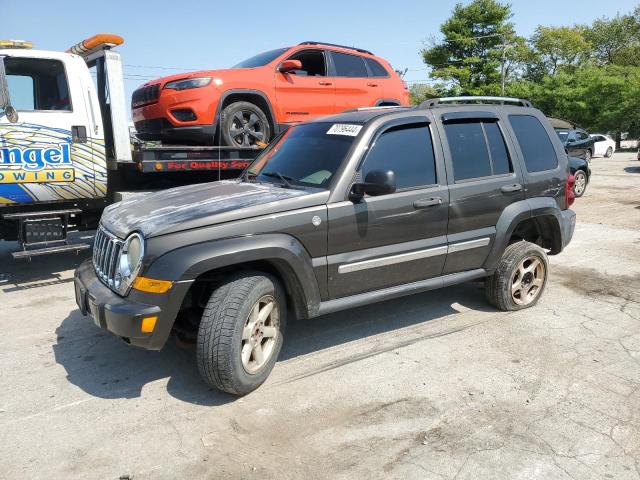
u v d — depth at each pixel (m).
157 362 4.07
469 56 49.25
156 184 7.11
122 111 6.45
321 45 8.51
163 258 3.26
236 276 3.48
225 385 3.39
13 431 3.16
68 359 4.13
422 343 4.40
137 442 3.05
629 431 3.13
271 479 2.74
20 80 5.82
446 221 4.39
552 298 5.55
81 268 4.02
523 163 4.93
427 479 2.72
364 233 3.94
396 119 4.25
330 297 3.93
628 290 5.83
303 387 3.67
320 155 4.21
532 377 3.80
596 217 10.51
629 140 51.34
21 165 5.77
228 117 7.22
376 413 3.34
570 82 49.22
